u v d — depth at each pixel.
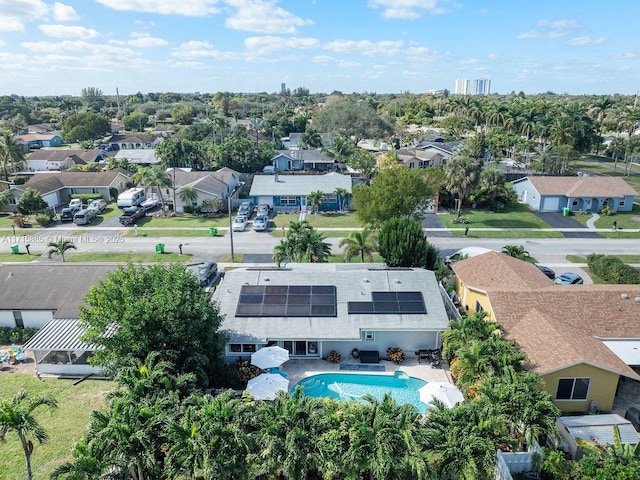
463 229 58.06
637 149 91.06
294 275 32.84
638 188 79.25
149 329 22.84
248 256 48.78
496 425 18.80
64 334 28.80
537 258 48.16
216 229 58.81
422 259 39.12
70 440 22.48
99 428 18.11
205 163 91.88
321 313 29.86
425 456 17.47
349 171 93.19
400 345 29.80
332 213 66.50
